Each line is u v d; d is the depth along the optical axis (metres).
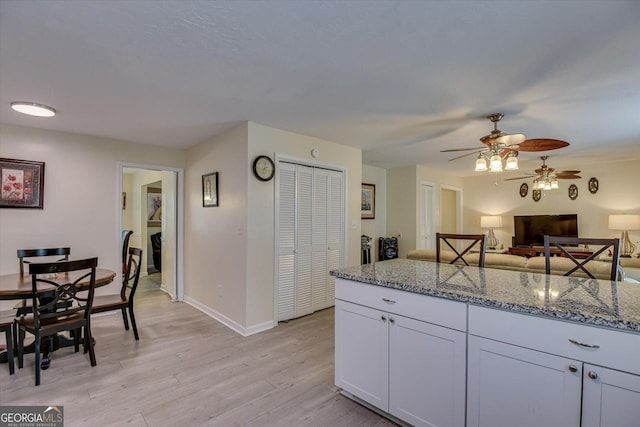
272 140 3.52
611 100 2.67
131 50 1.90
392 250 6.16
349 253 4.45
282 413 2.01
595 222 5.95
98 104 2.79
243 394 2.22
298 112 3.01
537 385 1.38
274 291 3.57
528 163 5.86
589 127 3.47
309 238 3.97
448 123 3.33
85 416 1.97
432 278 1.98
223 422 1.92
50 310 2.74
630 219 5.25
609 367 1.22
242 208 3.37
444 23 1.62
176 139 4.03
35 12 1.53
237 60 2.03
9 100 2.69
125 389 2.27
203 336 3.27
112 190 4.03
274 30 1.70
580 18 1.56
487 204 7.31
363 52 1.92
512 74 2.20
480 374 1.53
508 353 1.45
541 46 1.83
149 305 4.39
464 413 1.58
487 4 1.47
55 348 2.85
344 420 1.95
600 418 1.24
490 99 2.66
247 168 3.31
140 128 3.54
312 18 1.59
